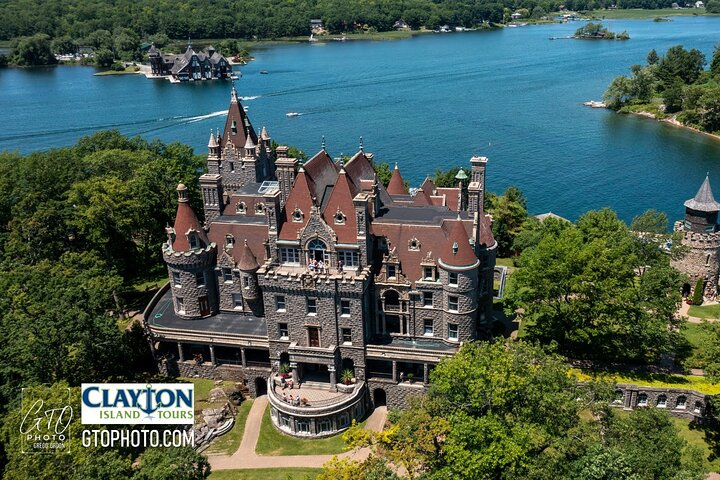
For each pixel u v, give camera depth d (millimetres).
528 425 59844
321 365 86875
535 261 86312
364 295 79625
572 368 83250
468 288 78812
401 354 80438
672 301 85188
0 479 63156
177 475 54969
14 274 84438
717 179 186125
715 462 70312
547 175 190625
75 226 102688
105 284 85062
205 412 81750
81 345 75875
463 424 59156
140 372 90000
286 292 80500
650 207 166625
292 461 75188
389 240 81750
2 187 113562
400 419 63094
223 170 117125
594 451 55688
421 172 192875
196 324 92062
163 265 121000
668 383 79438
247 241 91500
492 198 133625
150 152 147250
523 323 94625
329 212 80250
